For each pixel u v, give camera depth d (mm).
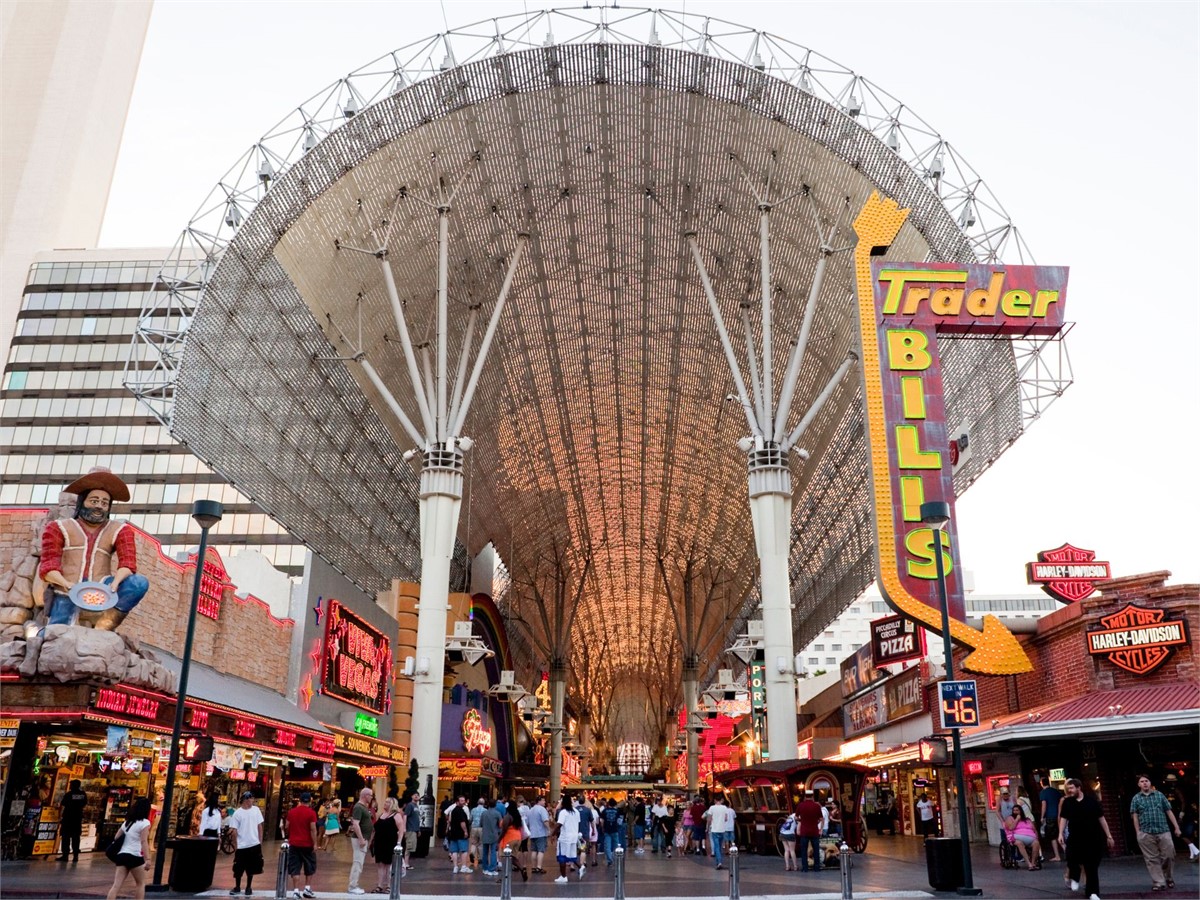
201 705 24234
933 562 28516
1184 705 20906
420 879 21266
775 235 47406
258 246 36969
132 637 22766
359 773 42938
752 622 41250
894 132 39844
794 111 40469
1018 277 32469
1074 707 22812
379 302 46531
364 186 40781
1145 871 19219
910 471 29766
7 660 19672
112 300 91562
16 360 89750
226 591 29422
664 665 134750
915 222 39688
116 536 22156
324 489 46219
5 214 104875
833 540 67062
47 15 114688
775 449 41406
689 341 63750
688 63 40812
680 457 83625
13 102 110875
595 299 59406
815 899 15734
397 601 52719
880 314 31875
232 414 37500
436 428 42812
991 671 26797
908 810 43906
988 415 42750
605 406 75625
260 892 16641
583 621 125500
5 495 86125
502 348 60906
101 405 88688
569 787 110250
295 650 35062
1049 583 35344
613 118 43625
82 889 15367
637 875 23312
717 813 25484
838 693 66688
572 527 98000
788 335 54625
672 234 52031
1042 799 22719
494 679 75250
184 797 27750
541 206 48906
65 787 23188
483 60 40312
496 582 82562
